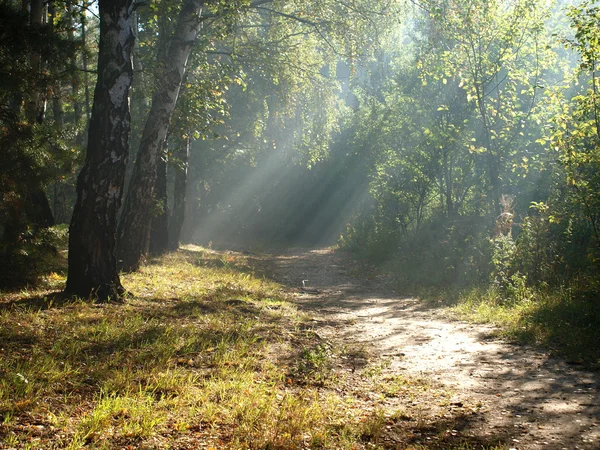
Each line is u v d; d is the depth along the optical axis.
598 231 12.58
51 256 12.36
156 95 14.66
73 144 12.20
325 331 10.16
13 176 10.33
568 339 8.47
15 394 5.36
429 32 21.05
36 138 10.77
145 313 9.55
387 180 27.92
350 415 5.68
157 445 4.60
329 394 6.48
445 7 18.48
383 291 16.55
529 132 20.11
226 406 5.64
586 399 5.86
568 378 6.71
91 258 10.12
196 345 7.89
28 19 10.69
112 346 7.40
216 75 19.62
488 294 13.03
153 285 12.90
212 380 6.46
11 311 8.60
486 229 17.69
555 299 10.88
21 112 11.52
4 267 10.77
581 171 13.08
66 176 11.56
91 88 24.50
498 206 18.56
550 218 13.60
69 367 6.25
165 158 18.78
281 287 16.39
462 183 22.14
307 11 20.31
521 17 17.89
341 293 16.05
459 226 19.56
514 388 6.40
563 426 5.12
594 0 12.61
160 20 16.72
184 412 5.38
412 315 12.04
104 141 10.00
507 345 8.66
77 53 11.98
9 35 10.33
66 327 8.02
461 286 14.98
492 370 7.23
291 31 22.41
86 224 10.04
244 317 10.37
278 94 23.58
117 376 6.09
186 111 17.66
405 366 7.69
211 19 18.42
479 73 18.78
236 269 19.28
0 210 10.62
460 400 6.07
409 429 5.31
